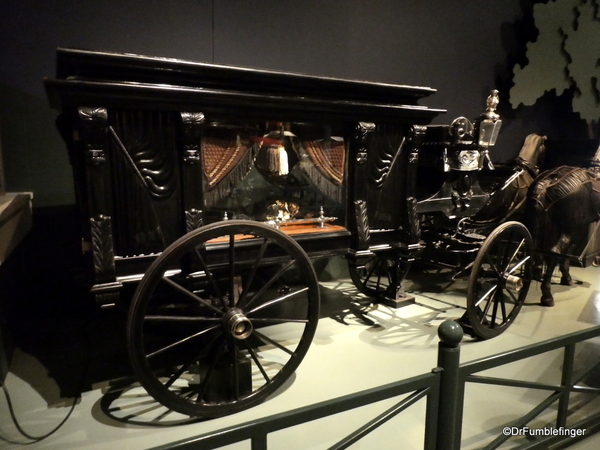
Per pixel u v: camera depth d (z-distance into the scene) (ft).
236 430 3.54
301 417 3.81
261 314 9.36
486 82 14.26
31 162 8.66
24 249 8.79
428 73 13.00
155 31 9.21
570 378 5.91
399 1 12.02
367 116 7.62
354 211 7.88
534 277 12.51
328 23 11.12
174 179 6.14
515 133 15.42
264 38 10.37
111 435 5.60
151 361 7.34
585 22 14.79
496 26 14.03
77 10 8.52
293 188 8.27
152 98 5.68
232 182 7.10
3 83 8.24
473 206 9.78
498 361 4.95
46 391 6.54
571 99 16.29
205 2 9.56
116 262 5.90
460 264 12.36
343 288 11.22
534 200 9.81
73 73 5.64
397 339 8.35
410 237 8.62
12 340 7.65
